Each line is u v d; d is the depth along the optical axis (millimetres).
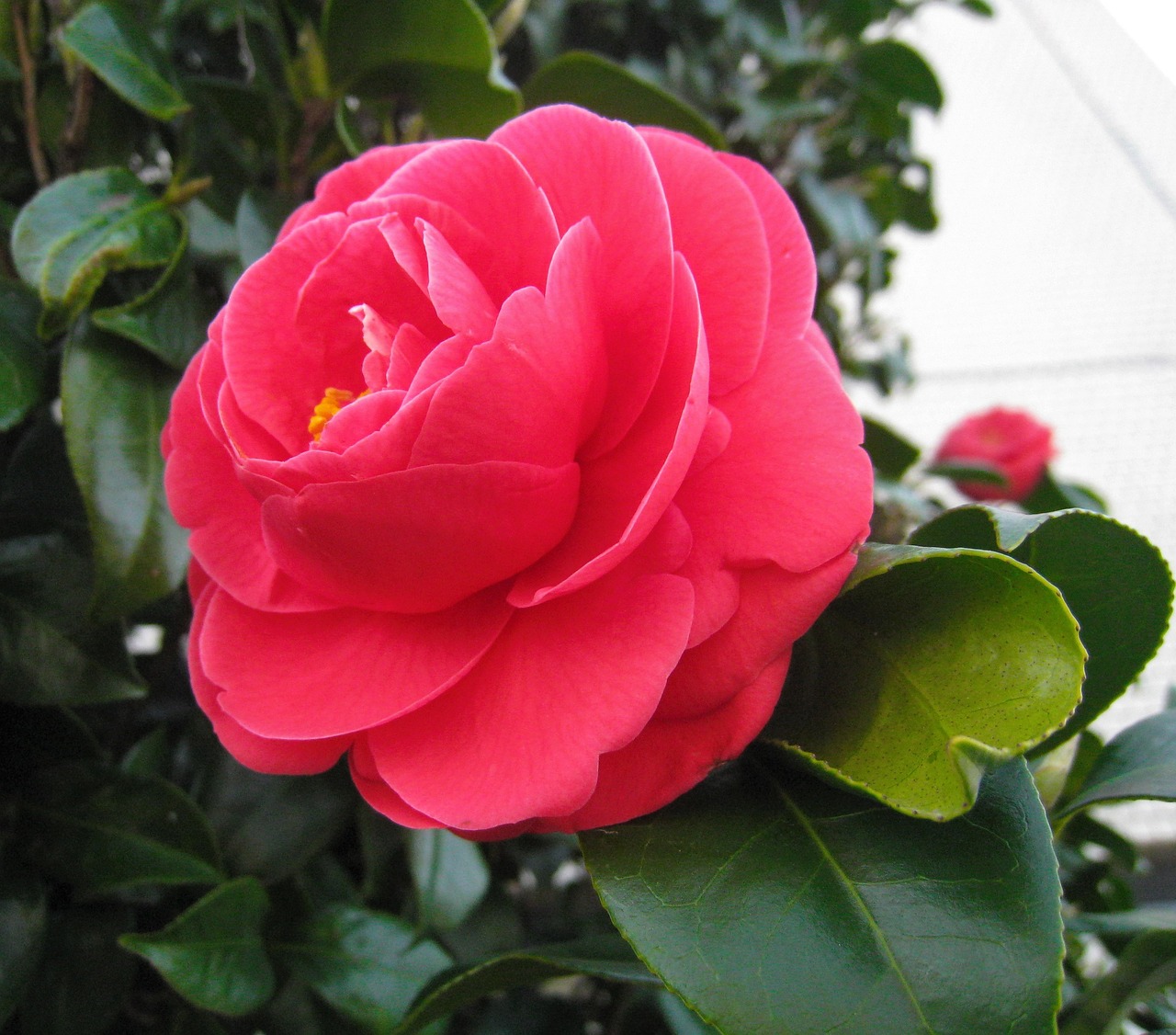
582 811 194
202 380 222
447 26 282
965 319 875
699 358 184
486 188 210
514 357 179
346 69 303
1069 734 234
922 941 182
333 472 189
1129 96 914
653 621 186
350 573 192
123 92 277
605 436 202
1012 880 185
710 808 204
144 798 284
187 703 370
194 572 240
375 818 314
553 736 186
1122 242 871
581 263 192
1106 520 203
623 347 202
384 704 200
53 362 296
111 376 274
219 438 213
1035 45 975
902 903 187
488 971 229
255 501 224
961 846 190
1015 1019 174
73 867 280
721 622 188
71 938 282
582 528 200
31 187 336
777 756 206
